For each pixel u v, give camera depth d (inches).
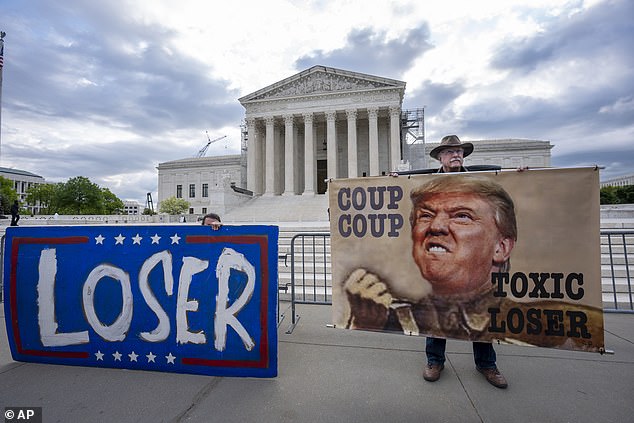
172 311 138.7
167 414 105.3
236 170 2778.1
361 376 129.2
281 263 336.2
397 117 1531.7
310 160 1598.2
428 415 103.5
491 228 134.8
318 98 1612.9
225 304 136.1
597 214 123.8
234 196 1393.9
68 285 145.8
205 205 2807.6
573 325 124.6
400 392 117.0
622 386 118.9
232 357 132.6
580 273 124.9
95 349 141.3
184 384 125.3
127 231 146.1
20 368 139.6
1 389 121.7
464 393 116.0
